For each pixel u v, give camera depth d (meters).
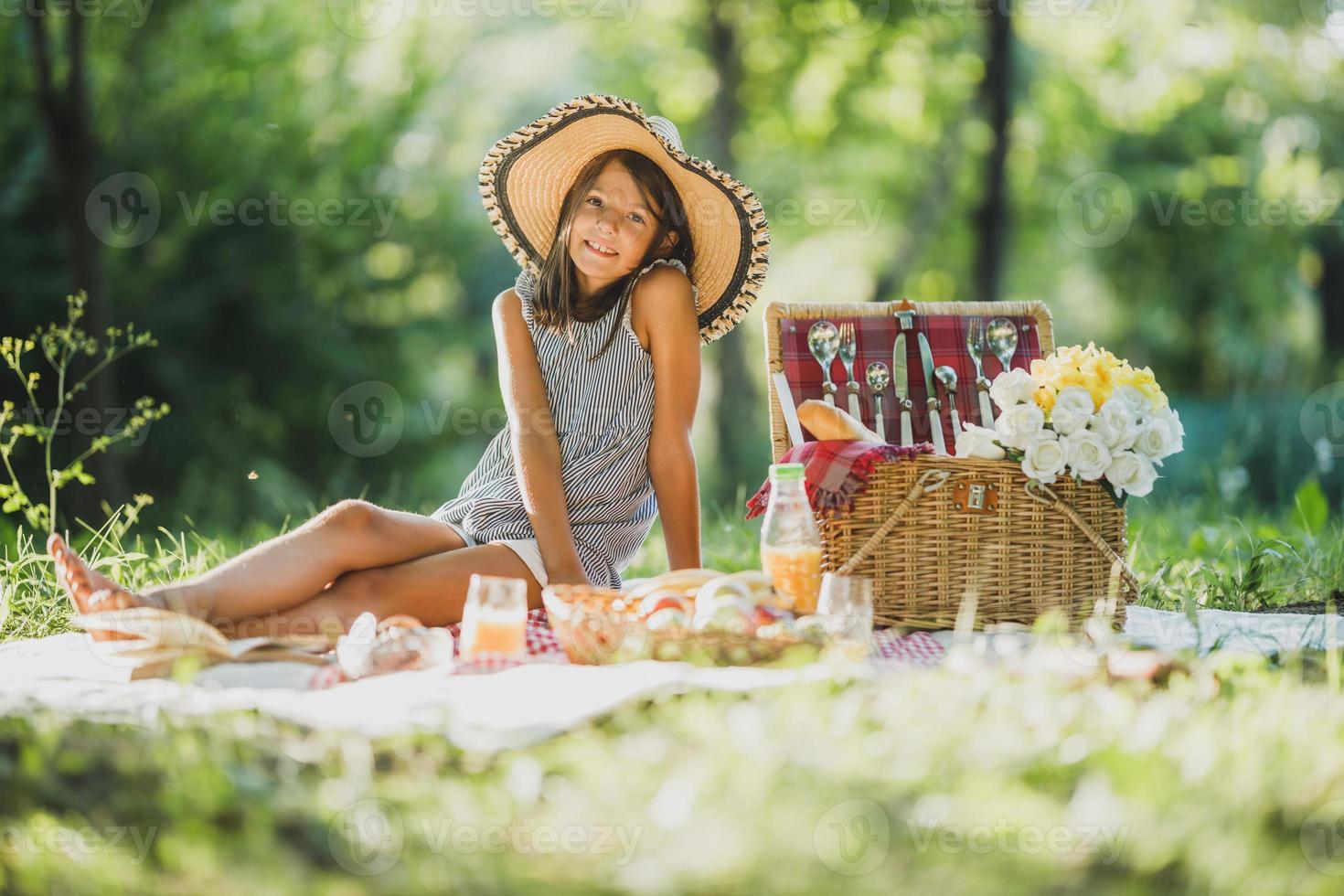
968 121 18.97
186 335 15.59
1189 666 3.43
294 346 16.16
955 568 4.43
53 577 5.57
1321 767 2.79
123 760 2.93
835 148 20.84
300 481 16.61
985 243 17.73
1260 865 2.43
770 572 4.07
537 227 5.14
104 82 13.84
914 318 5.30
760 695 3.19
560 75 23.91
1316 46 19.84
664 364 4.80
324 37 15.93
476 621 3.63
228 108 14.86
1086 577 4.50
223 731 3.01
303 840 2.61
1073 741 2.91
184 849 2.51
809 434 5.00
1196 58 20.23
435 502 18.02
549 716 3.04
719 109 19.25
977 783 2.66
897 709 3.07
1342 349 22.03
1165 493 11.73
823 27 18.92
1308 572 5.85
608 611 3.76
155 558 6.10
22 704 3.29
